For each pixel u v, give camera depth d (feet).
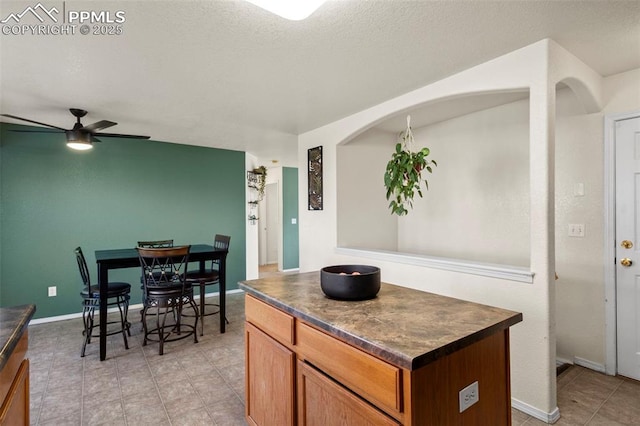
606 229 8.35
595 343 8.55
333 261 12.35
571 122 8.88
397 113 10.00
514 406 6.99
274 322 5.41
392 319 4.34
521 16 5.77
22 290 12.66
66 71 7.84
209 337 11.35
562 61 6.90
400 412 3.33
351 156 12.64
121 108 10.60
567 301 8.99
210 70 7.88
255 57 7.23
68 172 13.55
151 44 6.63
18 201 12.62
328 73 8.11
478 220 10.85
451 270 8.27
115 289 10.23
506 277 7.10
